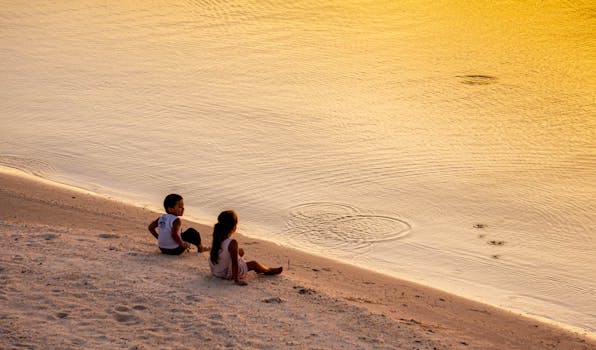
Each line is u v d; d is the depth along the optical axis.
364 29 38.97
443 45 36.12
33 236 10.90
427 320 9.13
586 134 23.22
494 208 17.02
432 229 15.64
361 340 7.77
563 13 42.09
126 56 33.12
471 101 27.08
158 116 24.53
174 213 10.49
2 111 24.75
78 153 20.39
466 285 12.67
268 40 36.47
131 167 19.34
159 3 43.12
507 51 35.16
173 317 8.05
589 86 29.22
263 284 9.49
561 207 17.12
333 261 12.44
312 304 8.84
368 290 10.43
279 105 26.05
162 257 10.28
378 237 14.98
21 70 30.58
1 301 8.19
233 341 7.50
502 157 20.95
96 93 27.36
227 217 9.36
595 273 13.56
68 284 8.84
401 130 23.41
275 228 15.34
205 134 22.58
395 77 30.45
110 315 8.02
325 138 22.39
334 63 32.59
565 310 11.84
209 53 33.88
